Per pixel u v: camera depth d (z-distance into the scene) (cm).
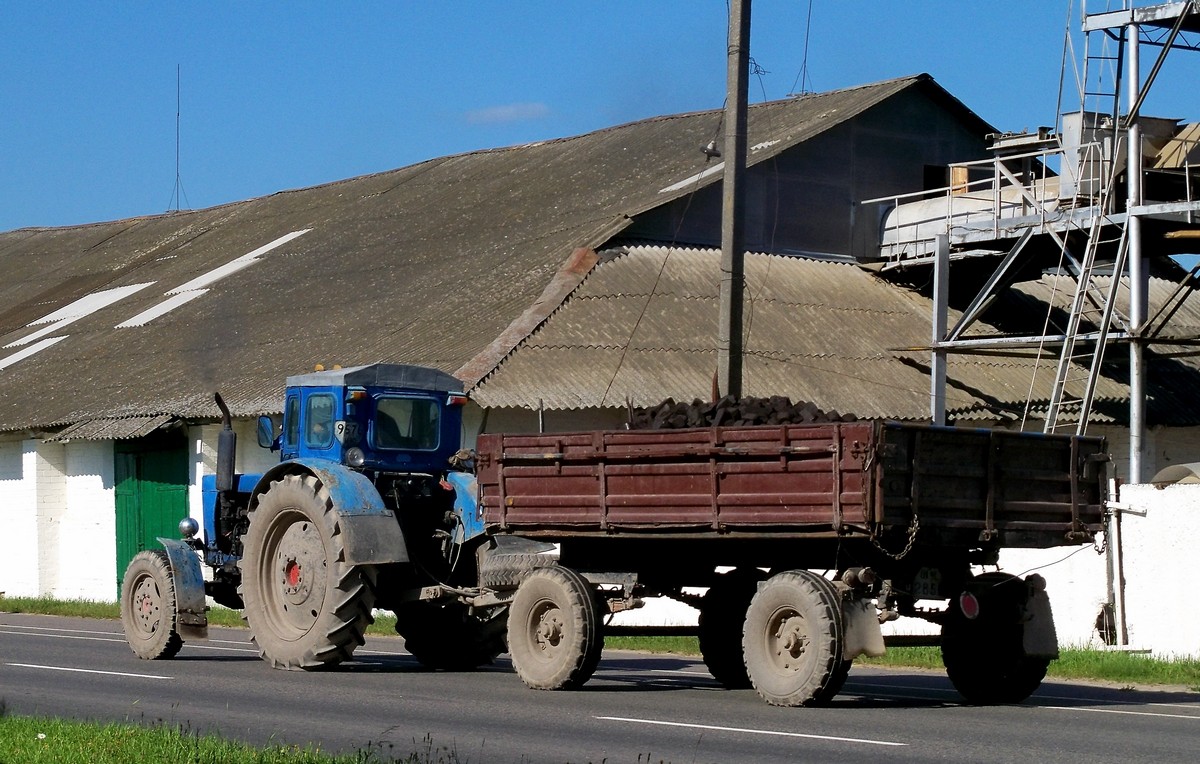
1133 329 2556
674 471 1286
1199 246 2741
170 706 1238
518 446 1405
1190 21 2539
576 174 3753
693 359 2625
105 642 1972
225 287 3819
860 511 1162
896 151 3466
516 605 1394
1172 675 1534
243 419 2733
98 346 3662
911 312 3097
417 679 1482
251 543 1600
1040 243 2861
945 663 1331
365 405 1612
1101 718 1177
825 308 2991
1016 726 1115
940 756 963
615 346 2616
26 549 3294
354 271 3544
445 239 3566
